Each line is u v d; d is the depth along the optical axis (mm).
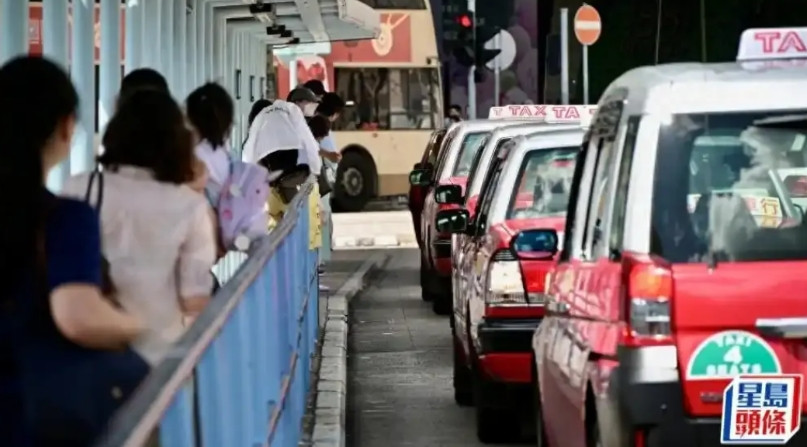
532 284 15398
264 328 10352
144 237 9180
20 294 7133
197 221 9273
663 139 9742
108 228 9172
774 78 9883
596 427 10180
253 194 12469
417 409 18875
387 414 18562
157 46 22641
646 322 9438
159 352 7996
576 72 74500
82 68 17719
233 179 12422
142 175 9273
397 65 60781
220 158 12461
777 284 9398
